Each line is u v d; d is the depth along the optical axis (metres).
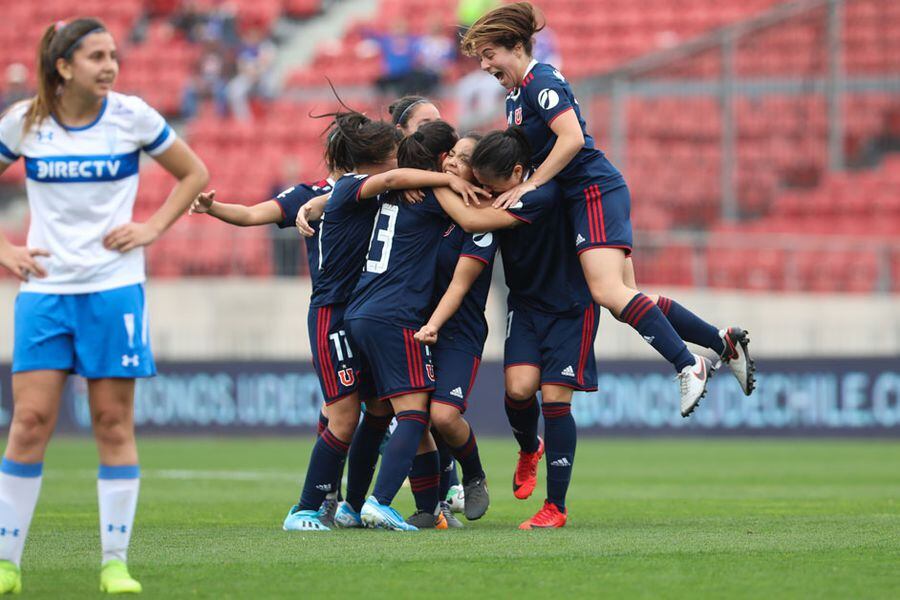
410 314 22.95
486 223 22.84
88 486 37.28
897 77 72.25
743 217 70.56
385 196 23.73
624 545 20.47
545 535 22.19
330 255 23.86
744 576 17.09
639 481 38.78
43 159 15.82
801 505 30.16
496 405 61.16
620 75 68.06
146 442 60.28
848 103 72.50
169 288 65.06
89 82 15.62
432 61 81.12
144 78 89.38
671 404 59.91
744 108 70.44
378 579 16.86
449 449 24.98
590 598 15.45
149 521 26.30
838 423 57.88
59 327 15.97
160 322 65.00
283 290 64.31
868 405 57.41
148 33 93.19
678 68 68.62
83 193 15.87
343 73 87.12
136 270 16.23
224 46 86.38
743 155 70.44
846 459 48.12
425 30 90.19
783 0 84.50
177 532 23.25
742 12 84.94
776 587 16.20
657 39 84.88
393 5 92.69
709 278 62.28
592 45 85.12
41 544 21.58
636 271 62.34
